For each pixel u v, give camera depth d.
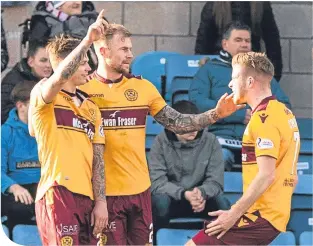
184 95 25.45
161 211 24.23
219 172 24.58
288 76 26.27
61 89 17.89
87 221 18.03
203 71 25.45
